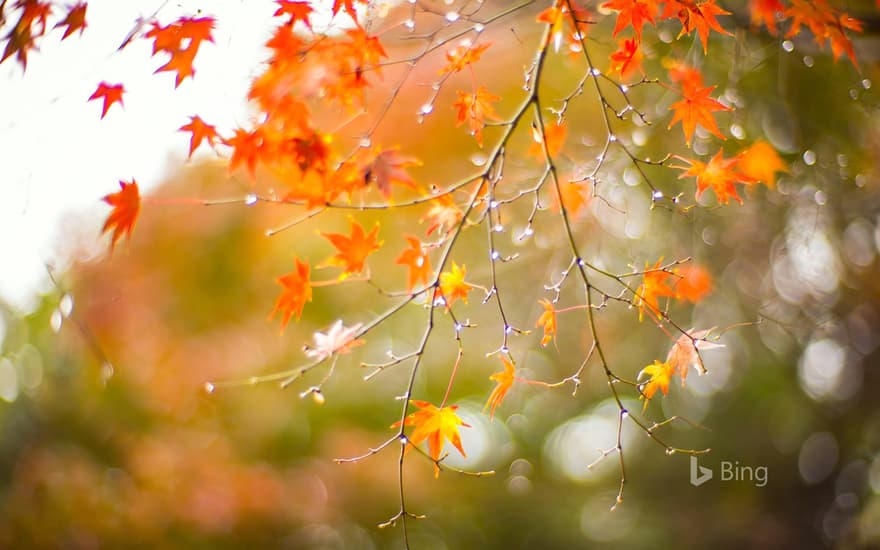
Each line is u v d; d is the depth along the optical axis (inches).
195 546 191.3
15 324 180.7
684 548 225.6
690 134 68.2
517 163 130.2
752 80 117.6
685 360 64.0
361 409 238.8
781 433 230.1
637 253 133.5
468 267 154.9
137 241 201.6
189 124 63.1
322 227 192.9
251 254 209.2
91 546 178.5
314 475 215.5
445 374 232.4
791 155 115.3
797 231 131.0
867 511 173.5
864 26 94.7
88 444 198.1
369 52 62.3
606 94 128.0
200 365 214.2
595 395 226.8
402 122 133.7
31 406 194.2
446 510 237.5
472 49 66.2
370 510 219.0
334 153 64.5
